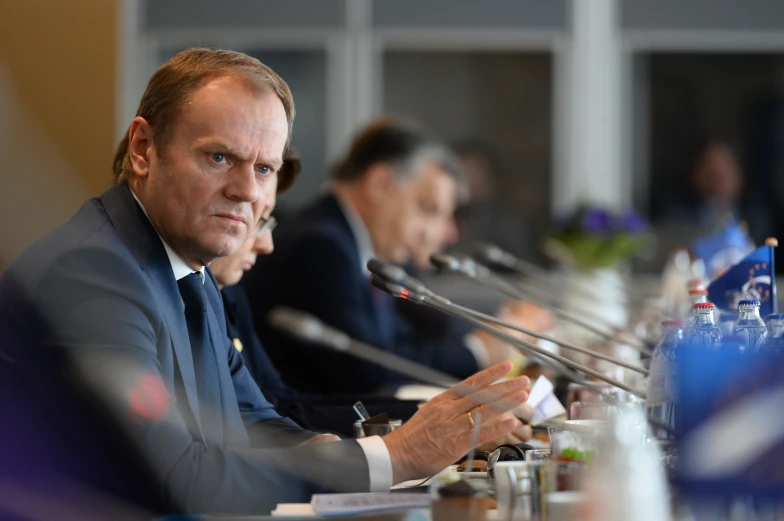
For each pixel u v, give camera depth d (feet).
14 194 42.19
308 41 64.49
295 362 33.09
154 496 14.89
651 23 65.00
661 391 17.33
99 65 57.31
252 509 15.19
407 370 32.86
